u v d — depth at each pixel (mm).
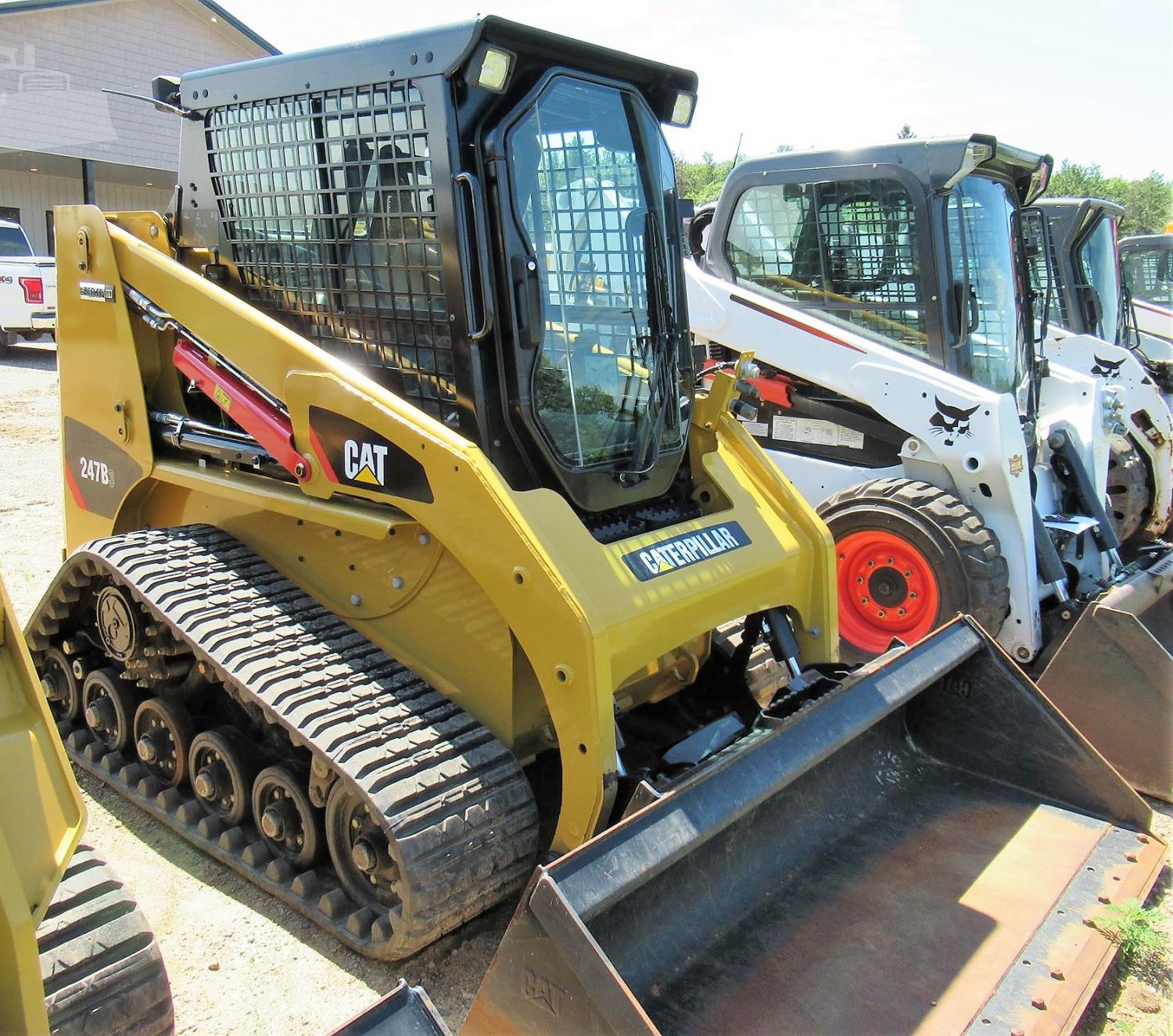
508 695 2914
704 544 3227
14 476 8398
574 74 3143
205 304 3428
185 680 3533
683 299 3604
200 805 3430
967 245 5230
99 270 3785
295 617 3238
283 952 2926
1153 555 5078
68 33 16312
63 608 3830
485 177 2930
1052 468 5758
